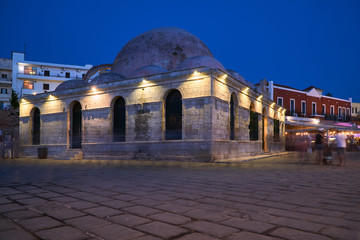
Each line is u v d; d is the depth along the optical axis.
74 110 22.53
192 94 16.52
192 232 3.39
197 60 19.88
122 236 3.26
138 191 6.30
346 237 3.20
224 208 4.61
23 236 3.30
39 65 55.38
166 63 22.94
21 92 53.53
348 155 21.98
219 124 16.77
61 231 3.46
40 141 23.95
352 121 47.53
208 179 8.30
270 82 37.31
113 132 19.91
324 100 44.25
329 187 6.77
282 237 3.19
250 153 21.47
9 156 23.89
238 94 19.80
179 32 24.53
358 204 4.91
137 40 24.73
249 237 3.19
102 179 8.50
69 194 6.01
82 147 20.97
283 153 26.25
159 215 4.18
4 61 58.31
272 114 28.20
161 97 17.69
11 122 35.31
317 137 13.95
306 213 4.29
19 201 5.32
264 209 4.54
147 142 17.95
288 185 7.11
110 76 21.83
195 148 16.16
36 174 10.20
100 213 4.33
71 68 57.91
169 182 7.70
